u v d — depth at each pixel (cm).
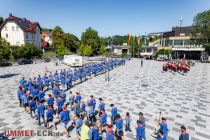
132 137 1124
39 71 3600
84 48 6756
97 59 6519
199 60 6462
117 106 1650
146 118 1399
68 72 2677
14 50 5403
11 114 1442
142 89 2242
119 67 4256
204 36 5444
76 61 4322
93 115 1289
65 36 9400
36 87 1870
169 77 3009
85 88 2267
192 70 3781
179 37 7012
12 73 3359
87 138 921
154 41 9112
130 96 1952
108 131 916
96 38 9144
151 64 4906
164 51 6888
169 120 1370
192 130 1224
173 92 2119
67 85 2211
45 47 8731
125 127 1252
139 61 5838
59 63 5181
